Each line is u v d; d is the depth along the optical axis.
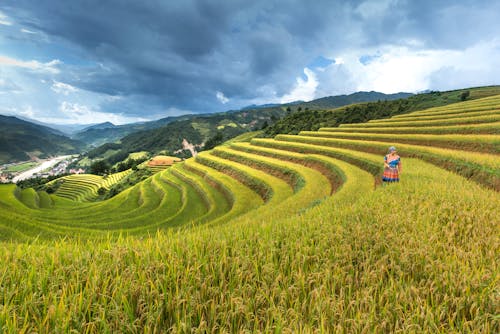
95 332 2.99
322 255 5.25
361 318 3.35
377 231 6.56
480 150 32.66
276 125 151.25
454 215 7.98
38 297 3.38
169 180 62.47
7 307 3.03
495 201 9.87
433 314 3.40
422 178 16.64
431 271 4.57
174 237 5.84
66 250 4.69
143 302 3.42
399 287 4.11
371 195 12.30
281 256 5.08
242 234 6.28
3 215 28.86
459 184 14.27
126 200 60.84
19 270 3.79
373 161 32.88
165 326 3.26
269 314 3.48
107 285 3.66
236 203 32.97
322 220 7.66
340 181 30.55
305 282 4.18
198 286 3.85
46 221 36.44
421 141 42.47
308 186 27.59
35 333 2.73
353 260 5.28
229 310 3.41
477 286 3.96
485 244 5.89
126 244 4.84
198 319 3.35
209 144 188.38
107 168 193.38
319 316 3.32
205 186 48.47
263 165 48.31
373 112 130.25
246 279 4.03
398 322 3.35
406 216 7.92
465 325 3.25
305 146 54.75
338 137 61.34
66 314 3.09
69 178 174.50
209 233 6.32
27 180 181.50
